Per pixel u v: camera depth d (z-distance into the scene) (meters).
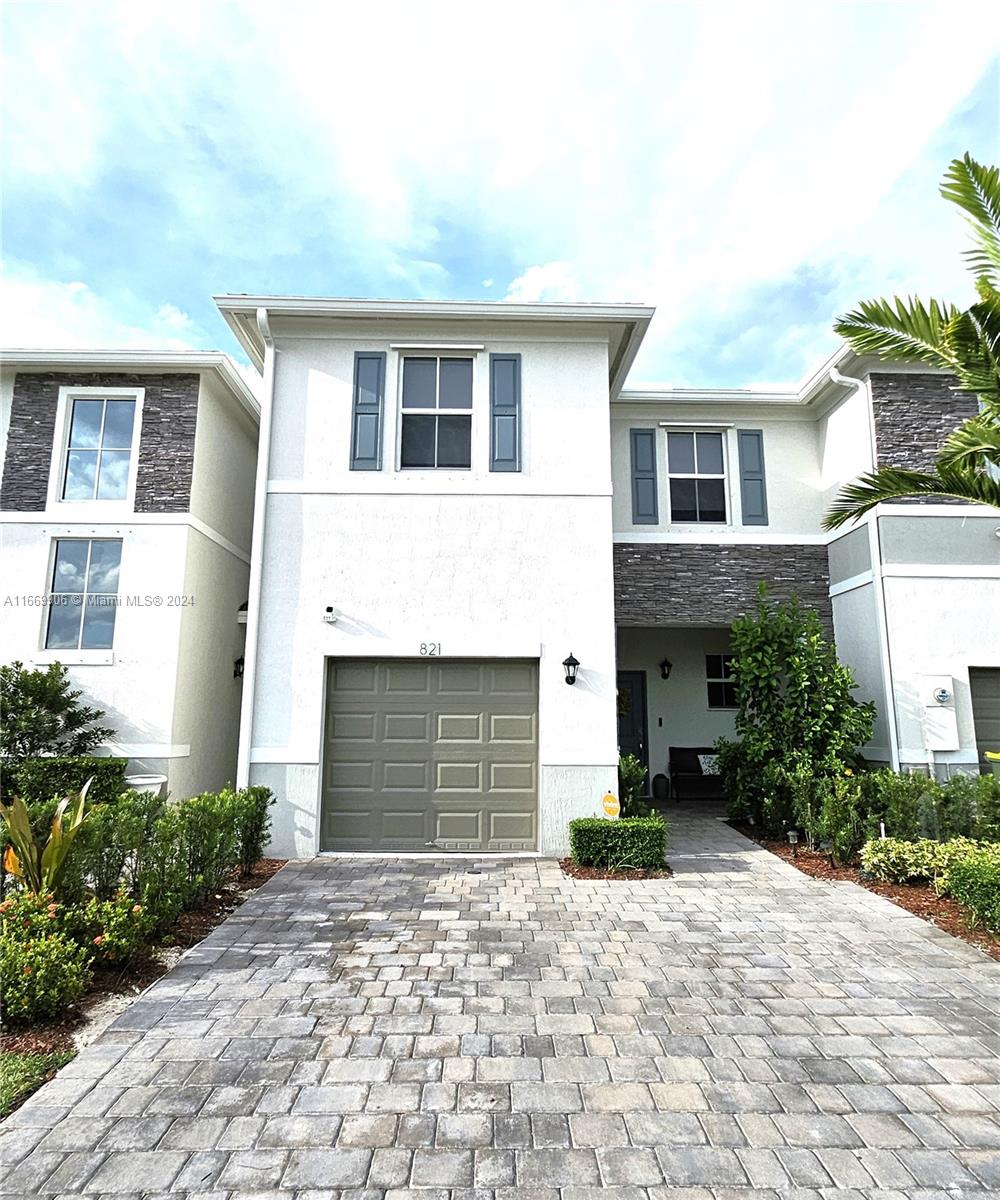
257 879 7.94
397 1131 3.40
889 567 10.44
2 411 10.72
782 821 9.81
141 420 10.79
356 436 9.94
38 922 4.82
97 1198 2.95
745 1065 4.02
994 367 6.55
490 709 9.49
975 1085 3.83
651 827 8.31
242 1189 3.01
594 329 10.17
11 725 9.23
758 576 11.98
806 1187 3.04
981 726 10.34
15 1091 3.68
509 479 9.86
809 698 10.04
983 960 5.62
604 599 9.64
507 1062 4.04
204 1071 3.93
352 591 9.59
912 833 8.36
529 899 7.20
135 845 5.78
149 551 10.44
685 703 14.38
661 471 12.29
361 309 9.79
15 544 10.41
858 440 11.05
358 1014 4.63
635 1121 3.50
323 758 9.35
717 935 6.16
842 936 6.15
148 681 10.12
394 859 8.92
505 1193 3.00
